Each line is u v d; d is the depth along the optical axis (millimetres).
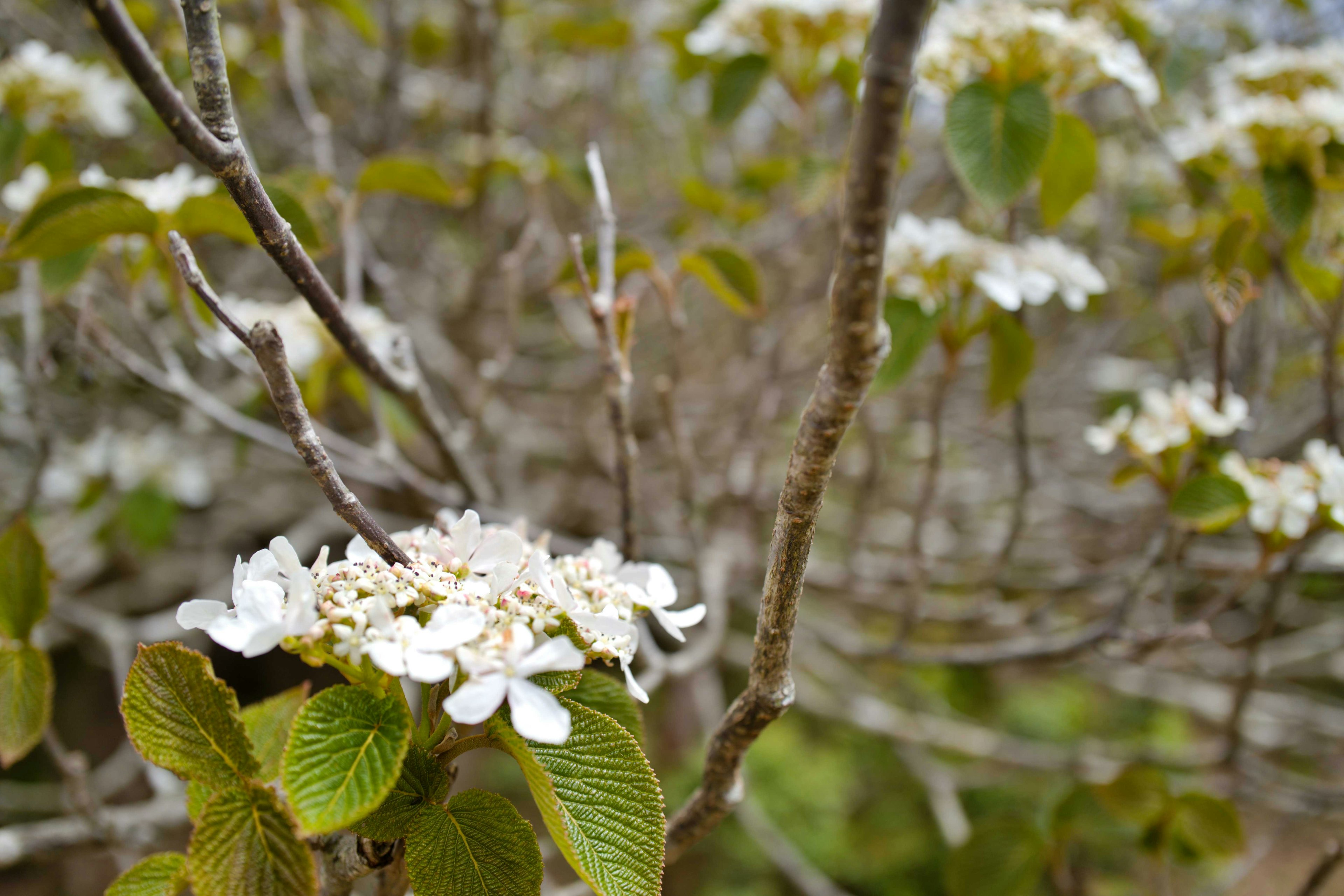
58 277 587
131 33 349
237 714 377
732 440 1236
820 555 1600
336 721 367
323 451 383
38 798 1541
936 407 699
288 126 1371
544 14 1310
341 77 1406
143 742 378
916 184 1198
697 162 1426
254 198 394
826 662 1343
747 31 821
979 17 619
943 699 1826
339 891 405
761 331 1089
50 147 754
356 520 388
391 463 721
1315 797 901
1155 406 630
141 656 379
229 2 974
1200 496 577
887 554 1347
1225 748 873
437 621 373
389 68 1107
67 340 718
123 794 1835
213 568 1431
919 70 646
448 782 391
